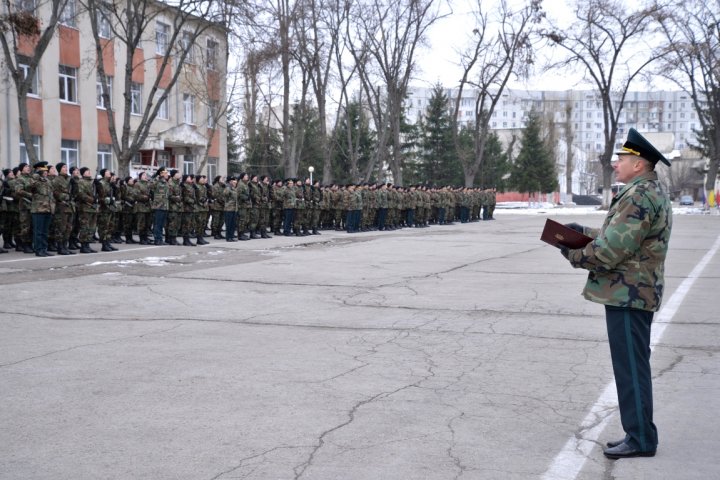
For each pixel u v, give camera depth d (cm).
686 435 452
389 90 3941
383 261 1531
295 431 452
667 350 688
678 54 4541
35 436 441
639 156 412
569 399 527
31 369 606
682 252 1786
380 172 4003
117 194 1839
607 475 387
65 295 1016
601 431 458
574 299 1003
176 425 462
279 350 683
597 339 738
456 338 743
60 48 2894
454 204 3519
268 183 2272
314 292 1070
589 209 5991
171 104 3544
